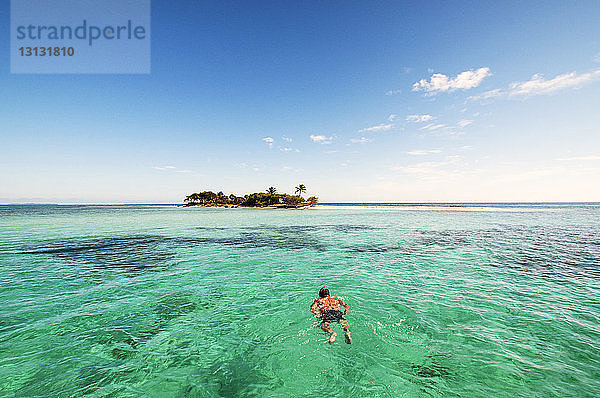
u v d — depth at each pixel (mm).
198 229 37062
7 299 10422
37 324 8258
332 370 5930
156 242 25406
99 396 5199
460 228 37406
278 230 35750
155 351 6801
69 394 5223
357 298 10375
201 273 14422
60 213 88688
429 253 19781
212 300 10375
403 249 21500
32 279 13195
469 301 10039
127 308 9578
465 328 7859
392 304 9719
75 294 11070
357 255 19219
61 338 7414
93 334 7668
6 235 29578
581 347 6801
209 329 7961
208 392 5316
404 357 6402
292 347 6887
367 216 68312
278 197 156500
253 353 6648
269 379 5680
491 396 5102
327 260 17562
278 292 11258
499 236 29016
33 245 23125
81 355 6594
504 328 7859
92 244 24031
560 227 38156
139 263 16766
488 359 6301
